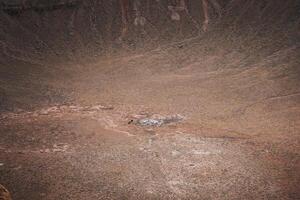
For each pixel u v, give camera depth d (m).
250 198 18.83
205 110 30.17
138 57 40.31
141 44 42.56
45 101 32.12
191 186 19.84
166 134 26.00
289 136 25.33
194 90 33.81
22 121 28.22
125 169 21.47
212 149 23.70
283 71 35.50
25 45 40.81
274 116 28.66
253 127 27.00
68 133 26.20
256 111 29.66
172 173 21.05
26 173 20.98
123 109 30.56
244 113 29.41
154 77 36.69
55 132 26.34
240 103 31.16
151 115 29.34
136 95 33.25
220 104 31.12
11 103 31.44
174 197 18.97
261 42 40.72
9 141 25.00
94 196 19.03
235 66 37.62
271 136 25.44
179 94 33.16
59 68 38.28
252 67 37.00
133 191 19.42
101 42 42.72
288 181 20.09
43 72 37.34
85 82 35.88
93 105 31.38
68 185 19.94
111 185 19.94
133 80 36.22
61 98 32.72
